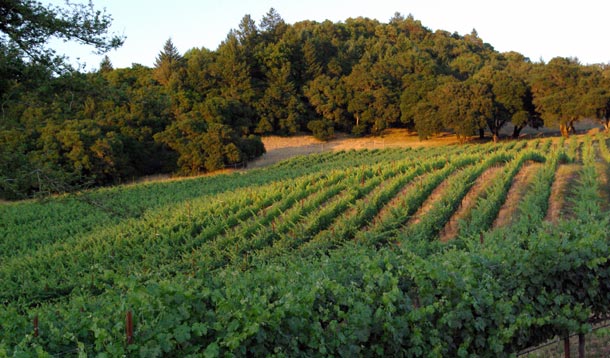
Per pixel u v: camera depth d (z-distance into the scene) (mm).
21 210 32312
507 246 6742
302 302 4910
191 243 20953
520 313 5992
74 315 4812
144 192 37500
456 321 5418
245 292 4984
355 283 5598
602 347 7578
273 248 18672
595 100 51469
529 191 24188
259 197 27234
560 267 6133
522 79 59406
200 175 49031
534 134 62969
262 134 65562
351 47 78812
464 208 23172
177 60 69438
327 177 30906
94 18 11633
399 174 29984
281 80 66562
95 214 29562
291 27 82312
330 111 65188
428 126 57188
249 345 4547
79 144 41562
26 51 11219
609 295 6762
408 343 5367
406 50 81812
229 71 65750
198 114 55500
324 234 19531
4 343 4160
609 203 22641
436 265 5605
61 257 20797
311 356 4840
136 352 4156
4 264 21656
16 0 10883
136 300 4570
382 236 18547
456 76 74938
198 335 4367
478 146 47844
